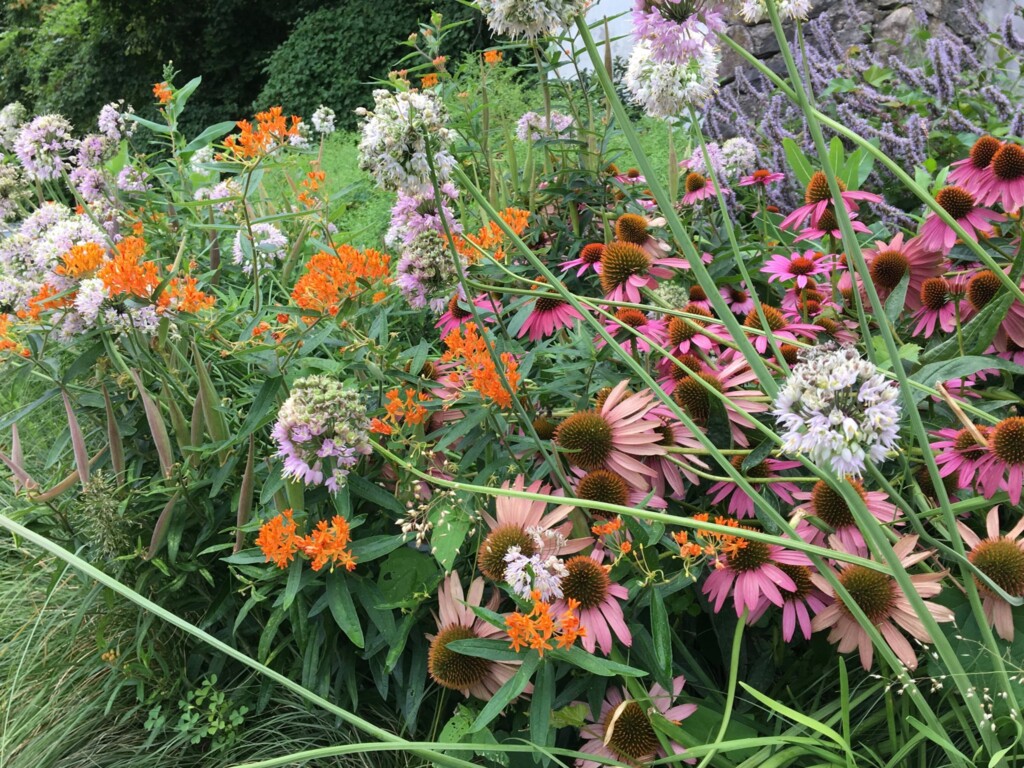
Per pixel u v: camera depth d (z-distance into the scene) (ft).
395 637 6.25
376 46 36.55
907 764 5.58
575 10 4.04
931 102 13.96
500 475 7.02
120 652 7.53
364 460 7.07
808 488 6.50
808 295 8.38
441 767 5.81
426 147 5.48
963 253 7.77
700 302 8.95
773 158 13.70
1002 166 7.29
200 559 7.54
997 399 7.06
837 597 5.62
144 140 35.58
